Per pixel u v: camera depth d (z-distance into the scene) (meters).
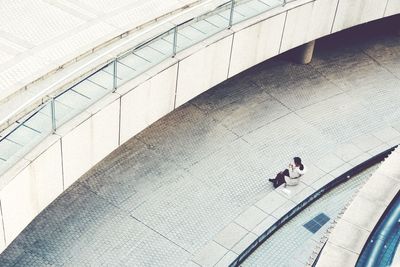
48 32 14.63
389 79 21.11
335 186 16.88
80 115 11.96
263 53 16.67
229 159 16.92
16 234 11.28
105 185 15.64
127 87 12.84
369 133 18.52
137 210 15.12
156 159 16.59
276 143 17.67
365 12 19.17
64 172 12.04
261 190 16.14
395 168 11.16
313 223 15.66
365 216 10.24
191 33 14.31
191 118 18.11
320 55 21.70
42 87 12.98
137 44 13.63
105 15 15.55
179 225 14.89
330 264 9.45
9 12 15.09
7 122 11.77
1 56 13.65
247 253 14.59
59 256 13.77
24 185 10.93
